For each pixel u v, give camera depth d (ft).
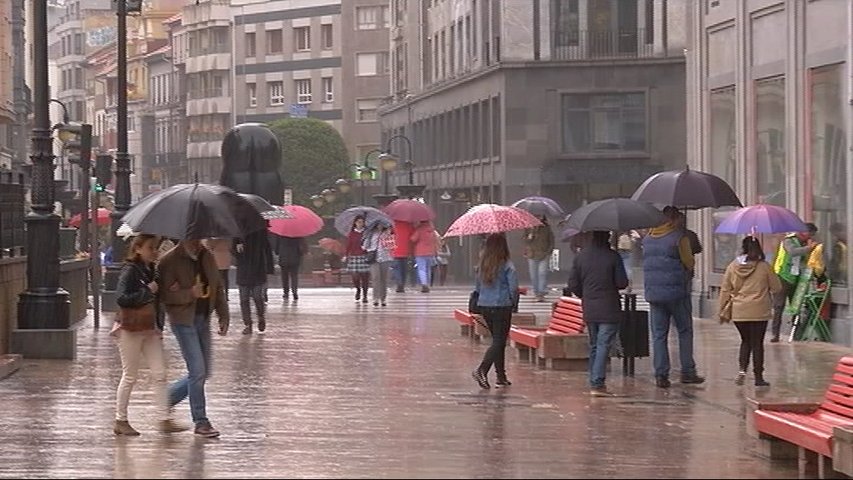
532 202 243.60
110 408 104.99
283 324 190.39
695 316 202.69
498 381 120.67
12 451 85.30
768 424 81.56
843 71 162.20
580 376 128.47
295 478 75.77
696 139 208.03
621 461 81.87
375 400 110.63
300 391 116.26
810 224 164.55
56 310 141.28
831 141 165.27
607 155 390.83
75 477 76.28
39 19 142.10
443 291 278.87
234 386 119.55
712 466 80.28
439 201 480.64
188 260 91.61
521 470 78.38
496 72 403.75
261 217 93.04
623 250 257.55
